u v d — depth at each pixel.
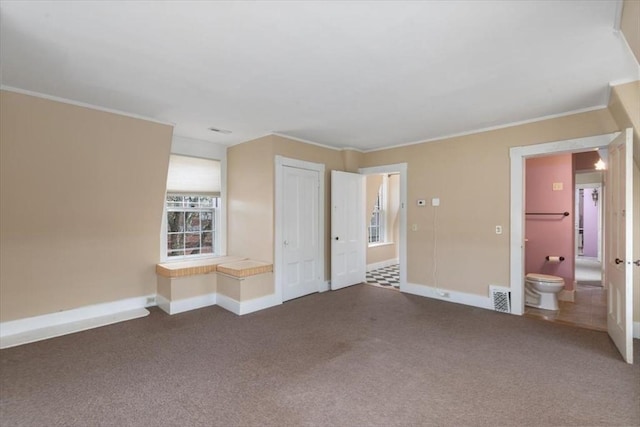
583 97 3.05
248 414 2.00
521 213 3.85
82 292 3.67
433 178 4.62
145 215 4.04
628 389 2.25
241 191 4.82
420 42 2.08
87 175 3.39
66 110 3.06
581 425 1.88
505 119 3.75
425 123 3.90
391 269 7.00
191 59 2.31
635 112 2.65
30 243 3.29
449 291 4.48
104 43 2.09
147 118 3.60
